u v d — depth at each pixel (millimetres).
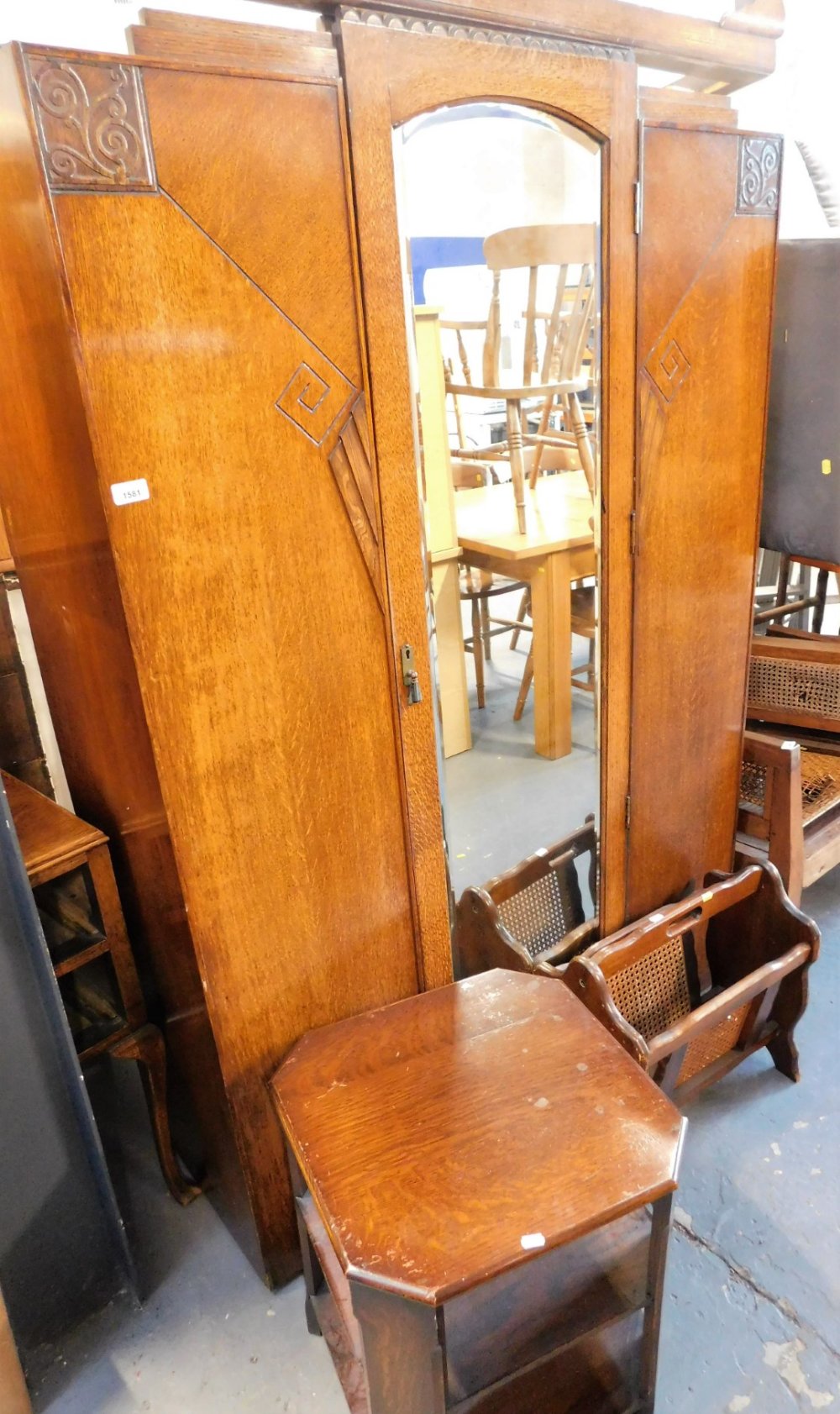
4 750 1637
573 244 1217
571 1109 1098
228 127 897
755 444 1530
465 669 1404
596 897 1677
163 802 1074
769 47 1327
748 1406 1197
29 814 1349
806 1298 1324
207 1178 1526
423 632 1222
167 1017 1393
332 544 1099
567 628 1467
